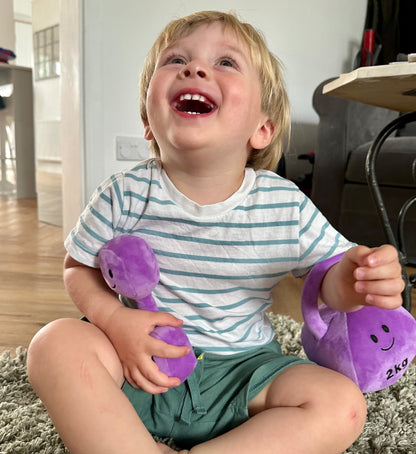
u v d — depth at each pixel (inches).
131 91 78.4
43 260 72.8
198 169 26.2
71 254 27.6
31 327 44.1
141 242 24.7
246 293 29.0
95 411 19.9
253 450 20.7
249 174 28.8
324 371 24.5
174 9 80.0
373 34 103.1
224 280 28.3
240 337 28.5
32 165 160.7
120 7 75.5
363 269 22.3
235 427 24.0
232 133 25.1
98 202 27.5
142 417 25.2
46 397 20.8
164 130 24.9
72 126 78.2
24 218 116.3
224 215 27.4
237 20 27.9
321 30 104.7
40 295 54.7
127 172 28.3
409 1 102.2
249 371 25.6
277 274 29.0
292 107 105.0
